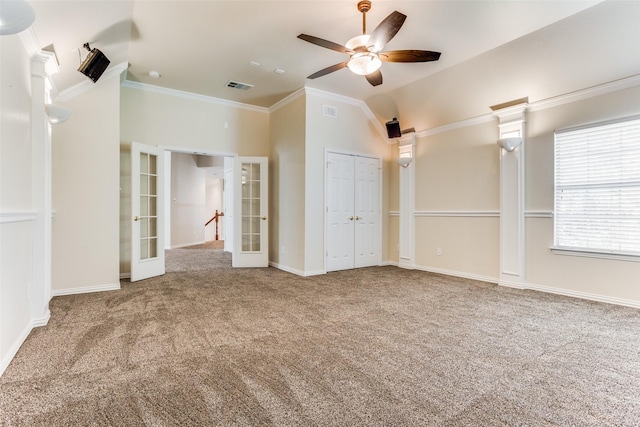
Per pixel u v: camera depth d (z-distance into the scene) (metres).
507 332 2.68
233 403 1.67
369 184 5.89
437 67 4.22
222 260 6.54
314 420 1.54
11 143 2.17
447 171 5.20
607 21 2.98
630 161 3.42
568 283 3.85
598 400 1.72
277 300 3.59
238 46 3.72
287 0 2.88
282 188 5.59
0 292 1.96
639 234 3.38
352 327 2.77
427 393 1.78
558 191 3.97
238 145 5.73
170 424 1.50
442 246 5.25
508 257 4.33
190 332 2.62
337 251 5.45
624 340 2.52
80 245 3.80
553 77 3.72
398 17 2.46
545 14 3.03
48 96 3.17
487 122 4.66
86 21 2.66
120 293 3.82
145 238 4.76
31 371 1.97
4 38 2.04
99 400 1.68
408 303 3.50
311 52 3.87
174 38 3.54
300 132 5.15
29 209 2.60
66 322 2.83
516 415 1.59
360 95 5.38
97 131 3.88
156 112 4.99
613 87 3.47
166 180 8.62
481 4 2.90
